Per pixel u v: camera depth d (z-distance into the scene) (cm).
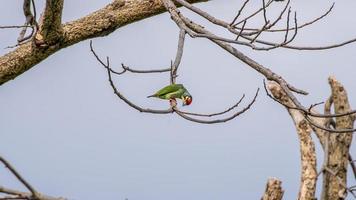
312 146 1190
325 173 1191
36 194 740
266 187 1102
